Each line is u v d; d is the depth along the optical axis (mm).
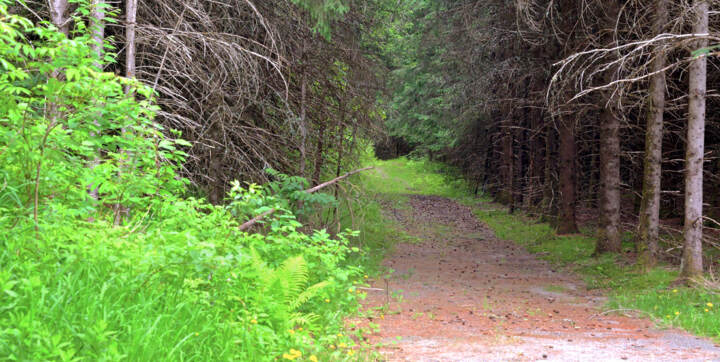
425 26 26156
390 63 25625
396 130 39469
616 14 16938
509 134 30609
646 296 11266
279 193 9797
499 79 23719
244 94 10586
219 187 11141
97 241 4953
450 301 11703
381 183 41969
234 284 6129
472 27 21938
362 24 14391
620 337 8070
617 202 17406
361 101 14188
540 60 21500
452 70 27859
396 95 35125
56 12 7789
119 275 4668
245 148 11516
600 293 12828
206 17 9359
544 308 11078
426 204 35438
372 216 26375
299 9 11703
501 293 12992
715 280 11781
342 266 13867
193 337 4660
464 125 30828
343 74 14164
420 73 32344
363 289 12430
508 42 22609
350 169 14727
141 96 9438
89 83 5449
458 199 39031
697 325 8570
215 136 10453
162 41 8703
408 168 49344
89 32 6578
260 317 6008
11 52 5047
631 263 15438
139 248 5062
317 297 8469
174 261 4965
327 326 7367
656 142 13922
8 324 3598
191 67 9344
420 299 11773
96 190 7410
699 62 11977
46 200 5227
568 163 22531
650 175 14008
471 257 19688
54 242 4746
